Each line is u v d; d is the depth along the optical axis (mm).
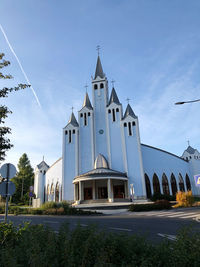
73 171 44906
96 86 51250
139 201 39250
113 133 46062
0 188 8727
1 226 7344
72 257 4465
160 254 4480
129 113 46969
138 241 5145
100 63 54375
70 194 43562
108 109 47875
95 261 4418
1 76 9445
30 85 9344
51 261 4527
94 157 45594
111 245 4891
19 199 68125
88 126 47875
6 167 9094
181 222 14336
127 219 17109
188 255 4117
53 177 52875
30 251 4781
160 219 16375
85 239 5414
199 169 61312
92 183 44438
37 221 16984
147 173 47781
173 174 53469
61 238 5582
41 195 59781
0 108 8867
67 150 46688
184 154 64125
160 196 41781
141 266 4035
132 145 44125
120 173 41344
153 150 50906
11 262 4242
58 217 21016
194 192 59562
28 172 81125
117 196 43156
